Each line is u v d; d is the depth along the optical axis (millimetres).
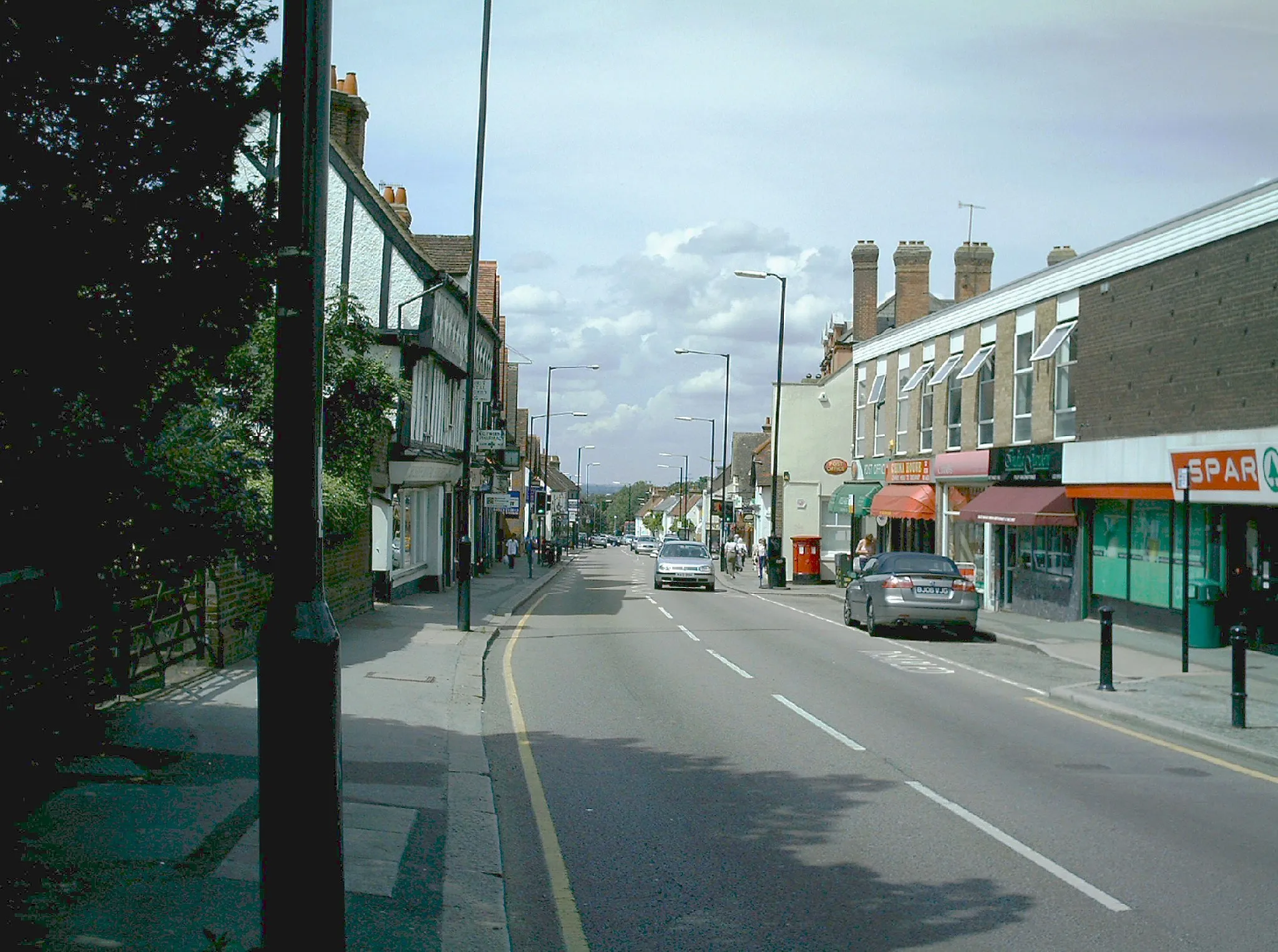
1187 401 18188
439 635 18578
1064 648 18188
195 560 7926
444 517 31500
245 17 5852
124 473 6578
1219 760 9844
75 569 7070
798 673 15492
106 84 5410
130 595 8328
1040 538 24469
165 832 6164
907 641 20031
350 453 19906
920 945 5336
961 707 12680
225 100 5688
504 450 39562
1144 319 19531
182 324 5801
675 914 5766
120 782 7180
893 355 34000
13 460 6082
